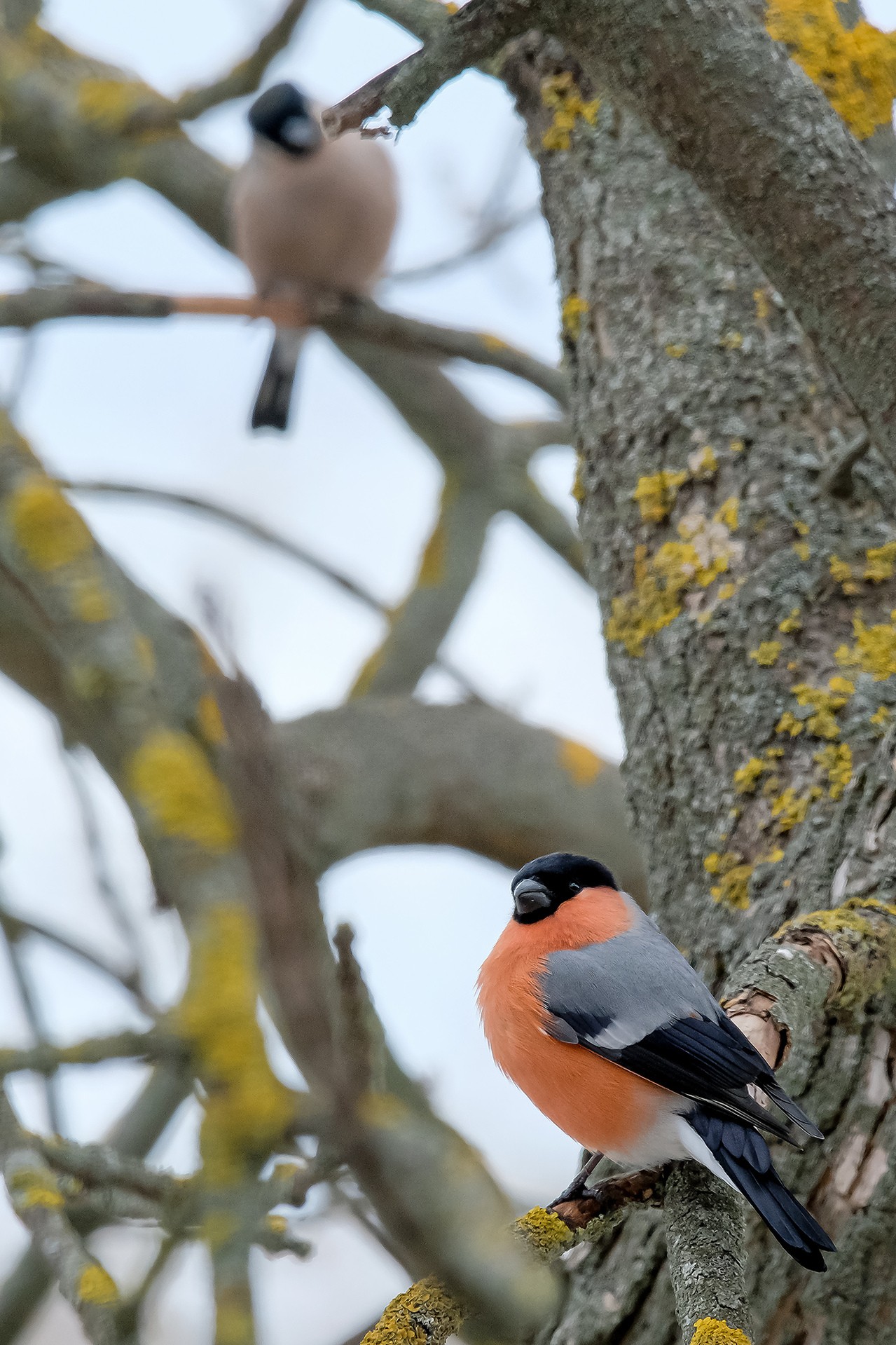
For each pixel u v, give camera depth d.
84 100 11.11
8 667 9.70
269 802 3.20
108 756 7.12
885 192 5.86
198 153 13.45
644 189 7.81
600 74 5.92
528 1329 4.50
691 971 6.21
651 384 7.45
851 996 5.73
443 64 5.56
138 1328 4.05
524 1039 6.36
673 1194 5.45
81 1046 3.46
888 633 6.72
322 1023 3.08
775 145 5.76
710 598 6.99
